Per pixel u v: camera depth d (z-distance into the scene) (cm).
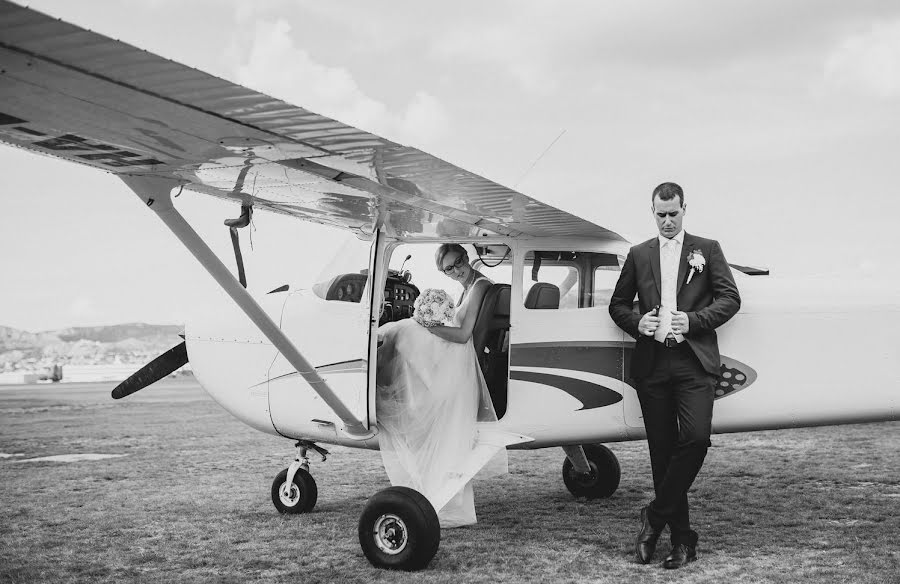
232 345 449
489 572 333
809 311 376
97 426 1112
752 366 377
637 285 348
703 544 368
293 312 434
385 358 397
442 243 426
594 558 351
